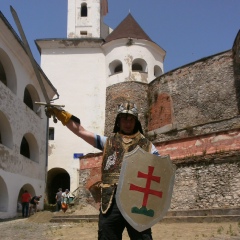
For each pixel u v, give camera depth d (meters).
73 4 38.22
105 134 31.95
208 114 26.92
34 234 10.57
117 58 33.09
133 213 3.07
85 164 21.92
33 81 22.36
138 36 34.00
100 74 33.97
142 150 3.22
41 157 23.59
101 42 34.50
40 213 16.75
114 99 32.16
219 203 13.52
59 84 33.84
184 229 10.04
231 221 11.29
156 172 3.21
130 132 3.54
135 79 32.22
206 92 27.52
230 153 13.78
